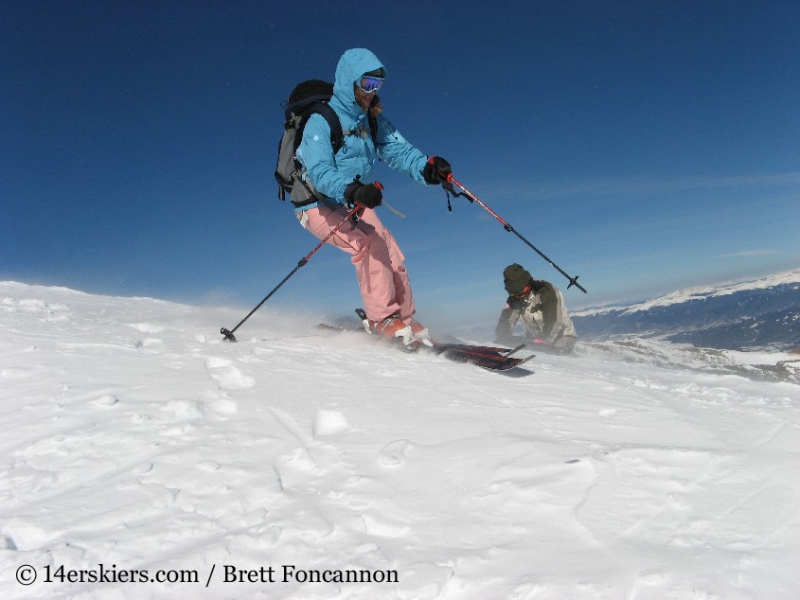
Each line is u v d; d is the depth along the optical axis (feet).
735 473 7.28
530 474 7.27
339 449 8.14
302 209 15.65
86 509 6.57
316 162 14.15
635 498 6.72
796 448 8.07
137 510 6.55
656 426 8.98
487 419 9.20
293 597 5.22
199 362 11.77
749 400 11.44
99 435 8.32
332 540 6.05
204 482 7.16
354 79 14.29
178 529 6.21
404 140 16.53
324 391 10.50
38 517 6.40
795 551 5.67
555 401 10.30
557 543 5.94
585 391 11.13
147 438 8.29
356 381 11.21
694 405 10.49
